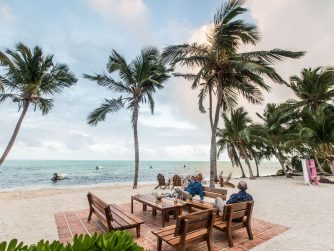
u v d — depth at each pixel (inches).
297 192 501.0
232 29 505.0
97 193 506.0
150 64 681.6
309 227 236.1
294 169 1227.2
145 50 672.4
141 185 721.0
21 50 599.8
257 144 1034.7
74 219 267.7
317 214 293.6
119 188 622.5
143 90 695.1
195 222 158.1
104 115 666.2
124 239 62.5
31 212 313.3
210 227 170.4
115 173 2075.5
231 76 574.6
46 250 52.3
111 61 657.6
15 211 321.1
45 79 644.7
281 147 994.7
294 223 251.9
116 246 59.0
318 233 216.1
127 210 314.7
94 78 657.6
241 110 991.6
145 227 236.5
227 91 662.5
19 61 597.3
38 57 620.4
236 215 189.9
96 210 249.0
